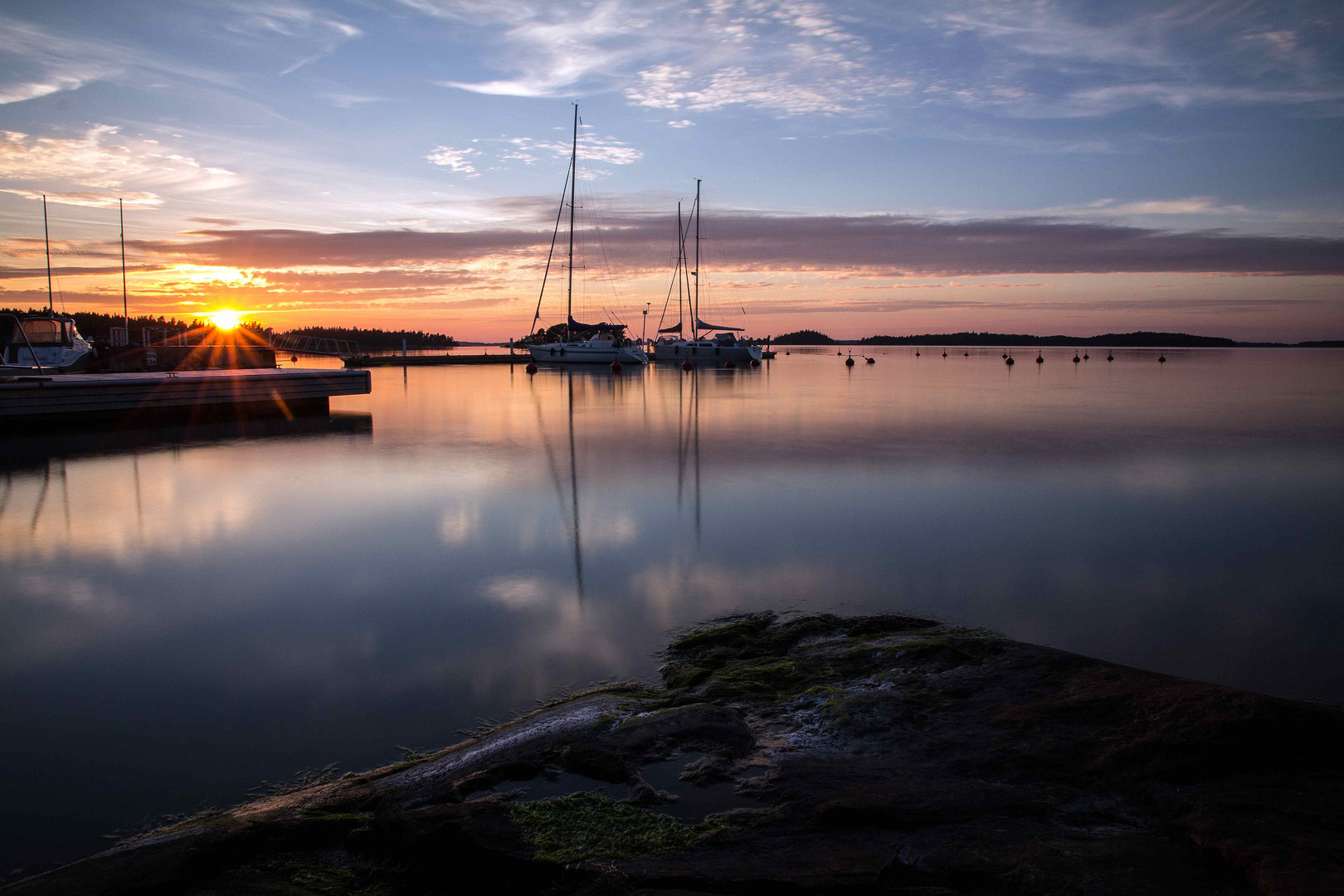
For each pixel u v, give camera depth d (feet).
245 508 28.22
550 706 13.17
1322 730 9.11
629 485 32.35
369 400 76.48
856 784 8.92
